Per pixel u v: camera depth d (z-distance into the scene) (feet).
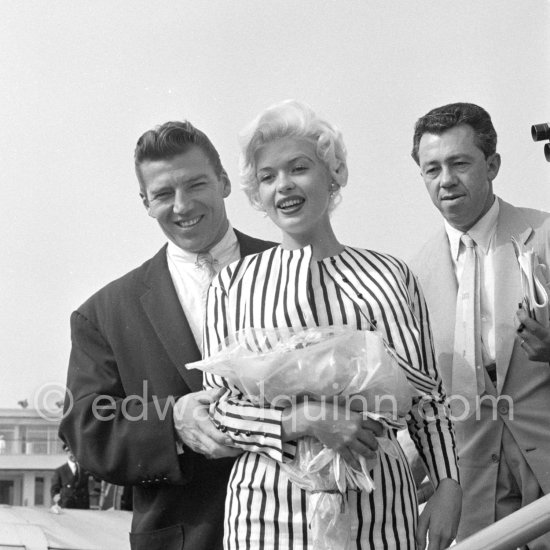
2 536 24.81
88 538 25.89
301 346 16.94
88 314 21.71
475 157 21.98
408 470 17.69
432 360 18.30
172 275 21.75
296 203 17.95
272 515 16.88
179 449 19.94
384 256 18.38
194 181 21.31
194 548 20.06
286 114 18.06
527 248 22.13
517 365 21.67
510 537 13.46
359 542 16.80
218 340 17.98
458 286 22.45
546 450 21.36
